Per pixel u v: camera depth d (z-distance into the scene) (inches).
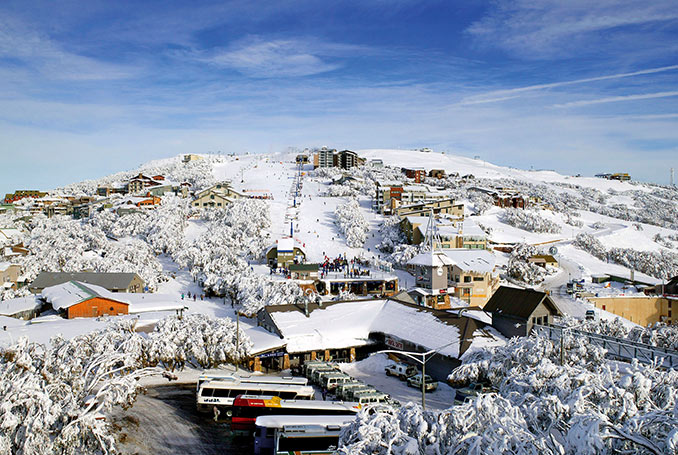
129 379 1406.3
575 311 3193.9
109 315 2672.2
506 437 807.1
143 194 6254.9
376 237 4837.6
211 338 2011.6
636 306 3533.5
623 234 5910.4
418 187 6151.6
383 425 893.2
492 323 2188.7
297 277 3442.4
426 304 3181.6
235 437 1412.4
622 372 1398.9
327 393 1766.7
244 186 7431.1
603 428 842.2
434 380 1975.9
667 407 900.6
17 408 1160.8
